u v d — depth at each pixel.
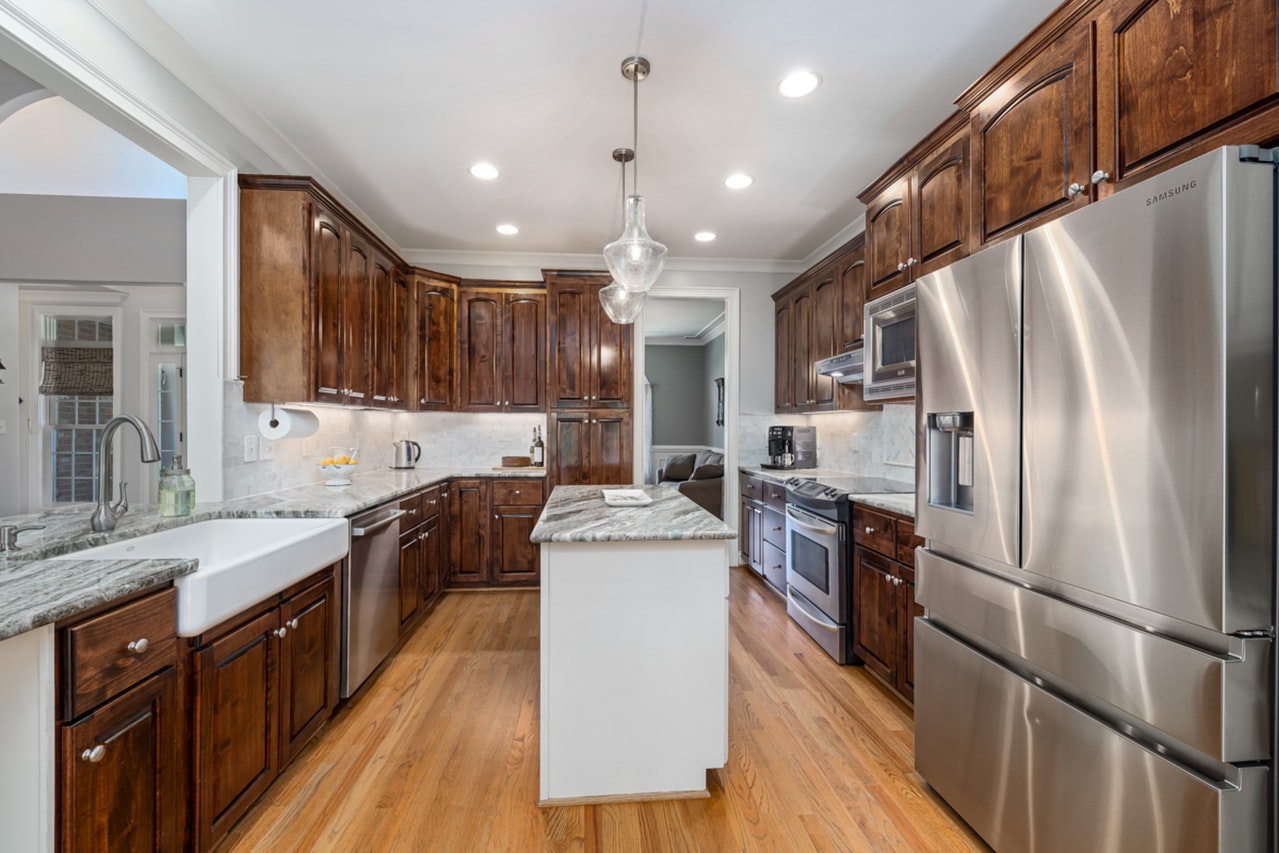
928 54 2.02
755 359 4.73
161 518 1.92
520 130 2.56
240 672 1.58
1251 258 0.95
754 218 3.69
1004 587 1.45
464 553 3.97
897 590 2.37
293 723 1.88
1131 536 1.10
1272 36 0.98
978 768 1.54
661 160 2.86
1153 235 1.05
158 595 1.29
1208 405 0.97
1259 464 0.96
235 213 2.32
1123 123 1.28
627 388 4.23
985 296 1.49
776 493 3.75
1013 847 1.42
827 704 2.38
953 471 1.73
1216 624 0.96
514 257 4.49
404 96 2.29
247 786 1.61
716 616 1.80
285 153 2.68
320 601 2.07
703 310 6.84
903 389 2.38
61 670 1.07
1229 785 0.98
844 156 2.81
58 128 3.36
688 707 1.79
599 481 4.20
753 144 2.69
